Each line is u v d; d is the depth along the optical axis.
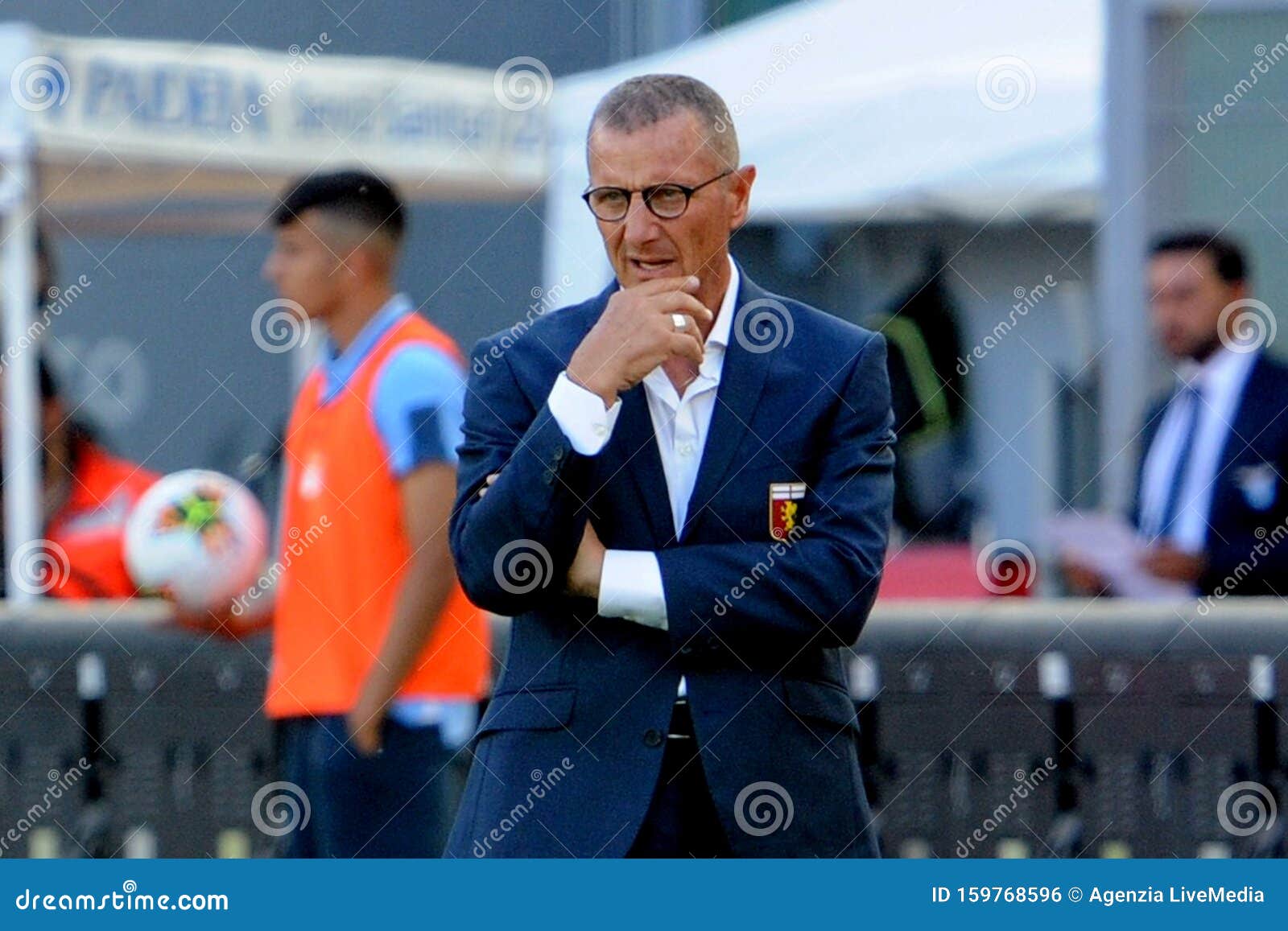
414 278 23.62
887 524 9.80
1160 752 13.07
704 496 9.59
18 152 19.52
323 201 13.27
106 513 16.28
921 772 13.26
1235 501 14.88
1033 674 13.19
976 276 21.73
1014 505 20.98
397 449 12.74
